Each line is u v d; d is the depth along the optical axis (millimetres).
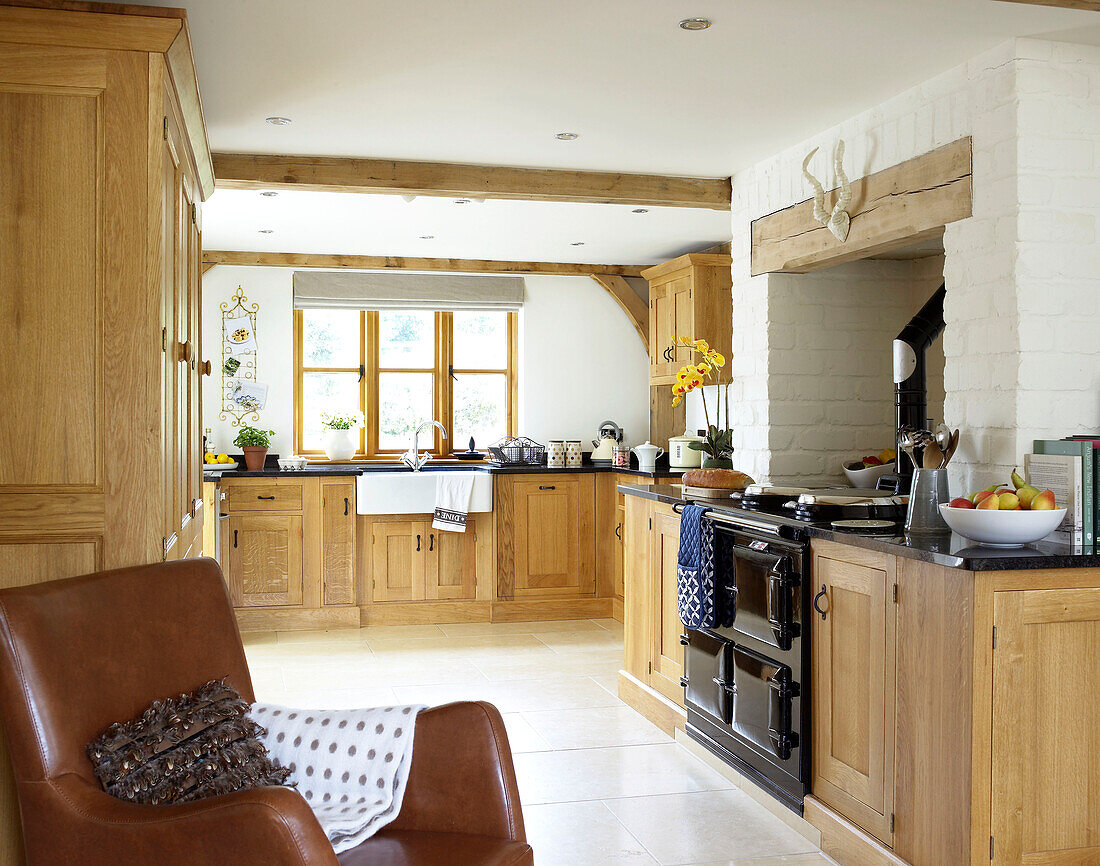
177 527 2771
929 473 2887
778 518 3309
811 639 3148
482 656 5613
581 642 5992
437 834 2041
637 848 3074
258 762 2041
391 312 7176
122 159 2398
